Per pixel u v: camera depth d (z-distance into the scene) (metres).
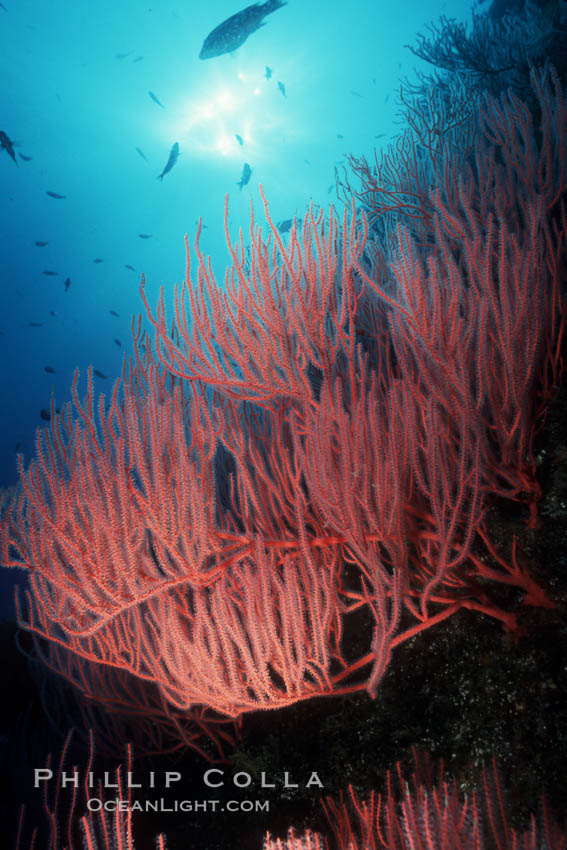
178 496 2.08
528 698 2.36
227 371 2.41
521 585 2.47
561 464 2.52
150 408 2.15
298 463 2.30
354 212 2.36
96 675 3.45
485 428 2.54
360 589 3.50
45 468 2.16
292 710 3.41
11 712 5.89
